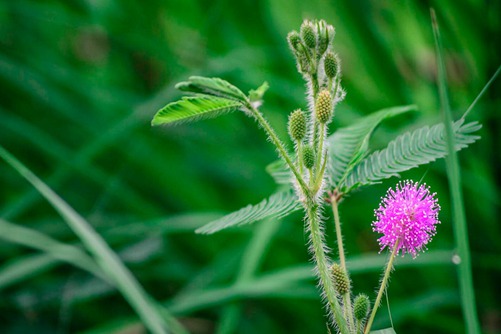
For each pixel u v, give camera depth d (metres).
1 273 0.78
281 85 0.97
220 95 0.41
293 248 0.94
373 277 0.91
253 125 1.01
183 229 0.89
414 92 1.01
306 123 0.42
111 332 0.79
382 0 1.00
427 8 0.92
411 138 0.44
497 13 0.87
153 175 1.01
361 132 0.46
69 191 0.98
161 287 0.95
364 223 0.92
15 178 1.00
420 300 0.82
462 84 0.96
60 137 1.03
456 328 0.84
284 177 0.46
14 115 1.02
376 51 0.97
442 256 0.77
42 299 0.84
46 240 0.69
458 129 0.44
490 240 0.90
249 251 0.80
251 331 0.89
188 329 0.91
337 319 0.41
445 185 0.90
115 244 0.93
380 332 0.41
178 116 0.42
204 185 1.01
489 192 0.88
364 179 0.43
